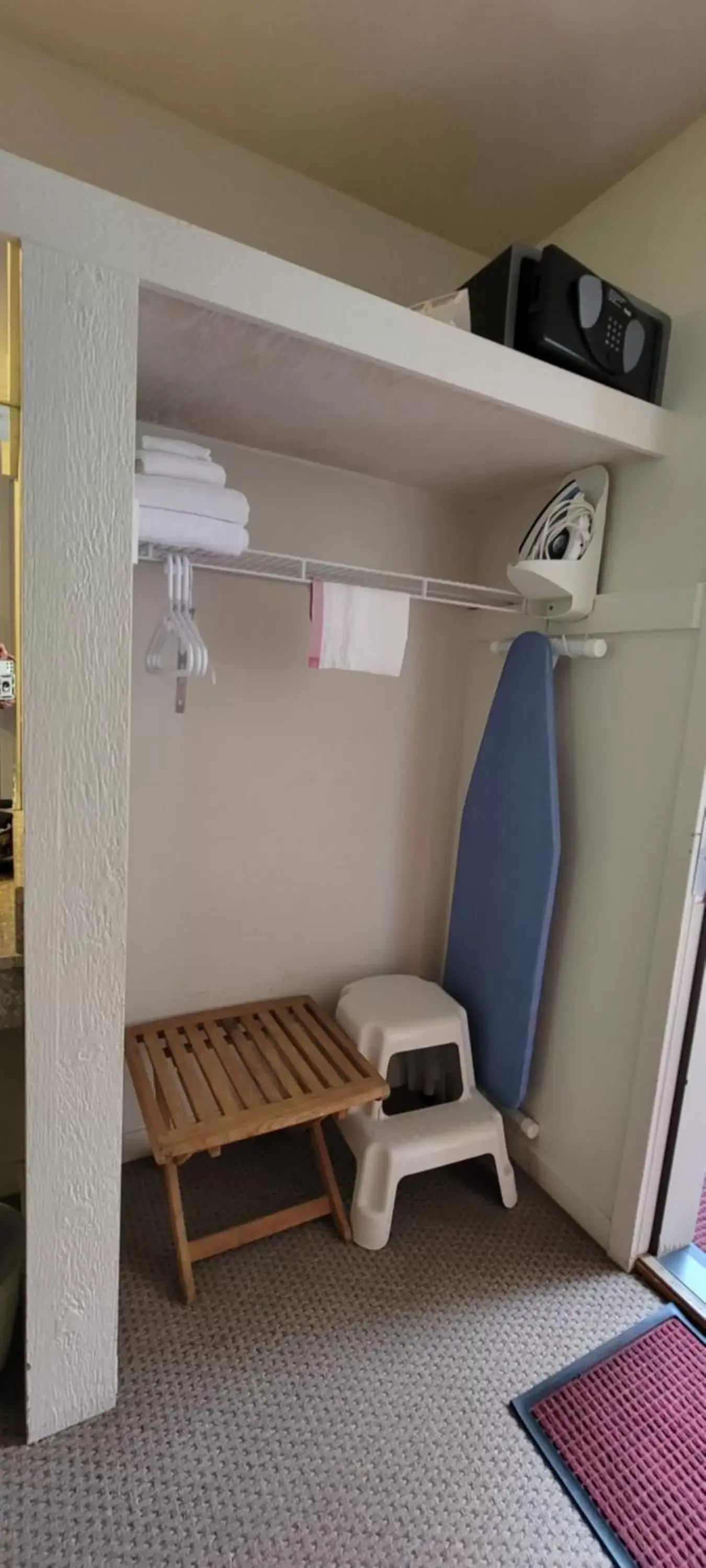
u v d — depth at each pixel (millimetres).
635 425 1370
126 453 950
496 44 1203
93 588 959
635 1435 1193
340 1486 1089
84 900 1018
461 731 2068
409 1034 1684
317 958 1950
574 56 1219
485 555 1970
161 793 1646
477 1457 1146
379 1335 1346
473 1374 1283
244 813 1763
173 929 1726
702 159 1342
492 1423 1200
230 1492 1068
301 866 1872
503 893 1771
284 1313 1382
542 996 1778
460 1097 1786
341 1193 1695
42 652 943
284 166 1525
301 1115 1409
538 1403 1239
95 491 940
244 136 1452
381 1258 1531
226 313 976
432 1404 1224
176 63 1285
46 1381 1110
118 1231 1128
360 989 1877
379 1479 1102
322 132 1432
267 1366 1270
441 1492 1091
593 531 1548
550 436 1380
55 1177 1062
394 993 1869
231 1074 1531
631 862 1516
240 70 1292
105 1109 1083
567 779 1694
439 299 1334
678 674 1397
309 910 1909
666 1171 1520
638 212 1483
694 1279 1511
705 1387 1284
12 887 1369
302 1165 1798
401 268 1701
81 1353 1134
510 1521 1061
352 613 1415
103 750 997
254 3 1146
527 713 1680
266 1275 1469
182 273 933
